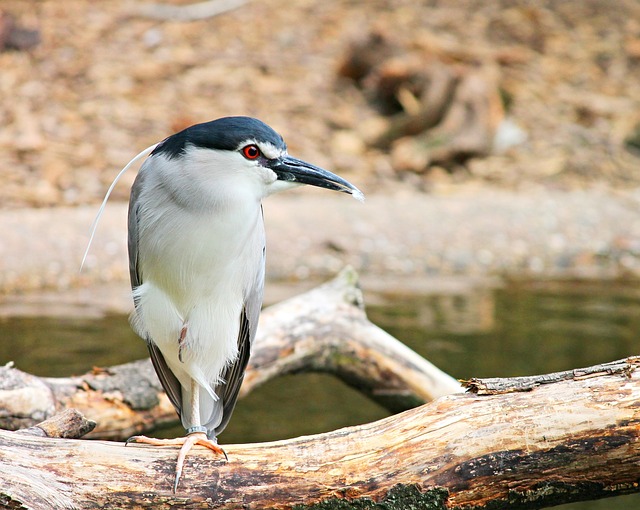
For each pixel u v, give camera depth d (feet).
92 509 16.40
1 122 59.00
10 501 15.47
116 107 63.21
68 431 18.97
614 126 70.44
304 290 43.96
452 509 16.93
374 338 28.04
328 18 80.84
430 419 17.28
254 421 30.04
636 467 16.52
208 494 16.81
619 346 35.96
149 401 24.72
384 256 49.90
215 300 20.92
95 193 53.21
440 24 80.84
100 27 73.26
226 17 78.89
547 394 17.01
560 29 83.41
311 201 55.42
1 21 68.03
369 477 16.93
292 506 16.90
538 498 17.02
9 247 44.62
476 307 41.96
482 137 64.59
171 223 20.27
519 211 55.72
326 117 66.64
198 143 20.11
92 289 43.39
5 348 33.50
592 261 51.83
